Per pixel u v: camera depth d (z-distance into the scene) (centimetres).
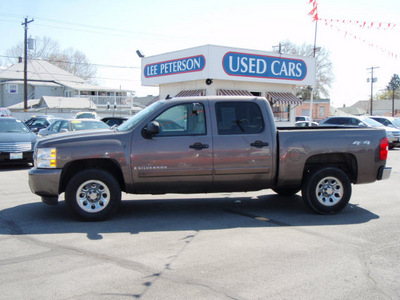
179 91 2209
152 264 446
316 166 682
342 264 451
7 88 4884
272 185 668
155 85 2389
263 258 467
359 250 499
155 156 621
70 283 395
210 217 658
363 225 613
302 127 766
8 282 397
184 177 632
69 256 470
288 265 446
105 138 621
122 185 653
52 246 506
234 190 666
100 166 647
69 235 553
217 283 397
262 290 382
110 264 446
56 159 607
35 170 614
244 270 430
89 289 382
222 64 1970
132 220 636
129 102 5281
